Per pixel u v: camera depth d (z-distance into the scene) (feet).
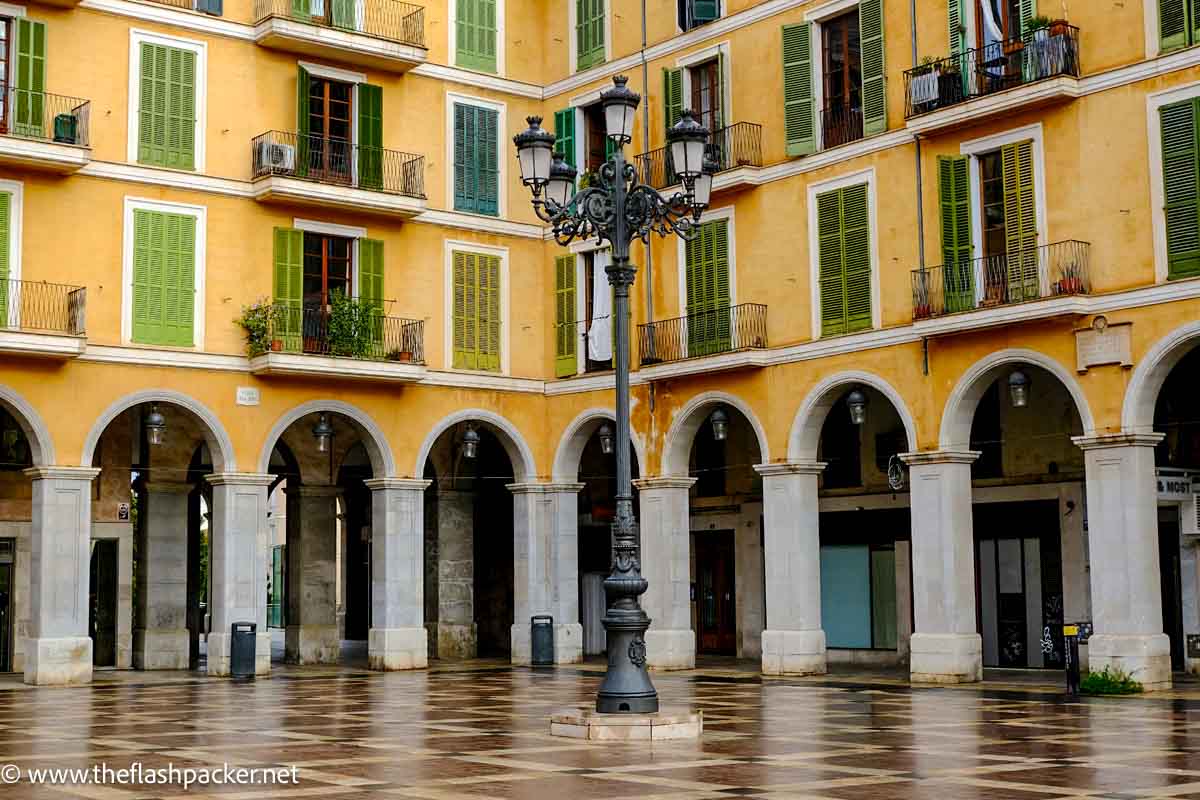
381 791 41.24
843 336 92.43
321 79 104.53
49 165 90.99
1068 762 47.37
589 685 87.76
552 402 112.27
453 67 110.52
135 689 86.58
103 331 94.27
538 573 110.63
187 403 96.99
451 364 108.27
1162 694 75.36
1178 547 89.76
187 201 98.12
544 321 113.39
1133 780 42.93
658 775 44.42
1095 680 76.48
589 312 110.73
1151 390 78.07
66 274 93.04
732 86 100.63
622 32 108.88
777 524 95.50
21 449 102.01
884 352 90.38
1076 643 76.43
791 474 95.04
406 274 106.93
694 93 104.17
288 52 103.09
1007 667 96.22
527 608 110.22
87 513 92.84
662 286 104.53
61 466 91.71
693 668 101.65
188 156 98.43
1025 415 95.86
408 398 106.22
